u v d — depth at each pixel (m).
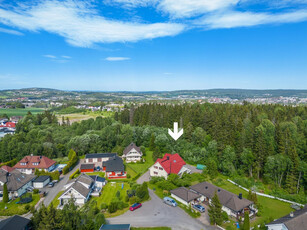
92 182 56.28
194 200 49.00
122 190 56.34
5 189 49.81
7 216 43.88
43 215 33.31
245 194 54.25
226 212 43.69
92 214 39.59
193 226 39.09
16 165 71.62
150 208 45.94
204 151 75.50
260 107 119.94
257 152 65.69
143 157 85.81
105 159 84.00
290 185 55.94
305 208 40.84
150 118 117.25
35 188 58.41
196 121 98.75
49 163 74.06
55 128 119.75
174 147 86.06
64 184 61.44
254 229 36.97
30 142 87.31
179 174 63.25
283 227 34.41
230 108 122.88
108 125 117.50
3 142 83.31
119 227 36.25
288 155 60.31
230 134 74.88
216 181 61.56
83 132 110.69
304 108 111.75
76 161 81.25
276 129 70.06
